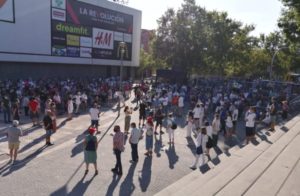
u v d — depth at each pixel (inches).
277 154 445.1
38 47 1310.3
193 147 572.7
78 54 1535.4
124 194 357.1
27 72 1301.7
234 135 689.0
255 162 405.4
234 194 301.6
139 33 2049.7
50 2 1342.3
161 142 603.2
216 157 475.2
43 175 406.0
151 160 487.5
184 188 327.6
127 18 1897.1
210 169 411.5
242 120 868.0
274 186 322.0
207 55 1920.5
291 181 336.5
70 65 1534.2
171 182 398.3
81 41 1545.3
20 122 724.0
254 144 521.0
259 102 925.8
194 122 689.6
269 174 358.9
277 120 809.5
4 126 672.4
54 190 360.8
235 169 377.1
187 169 450.6
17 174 405.7
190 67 1914.4
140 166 456.4
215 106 941.8
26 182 380.5
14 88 906.7
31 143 554.6
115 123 772.6
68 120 778.2
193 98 1016.9
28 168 429.7
